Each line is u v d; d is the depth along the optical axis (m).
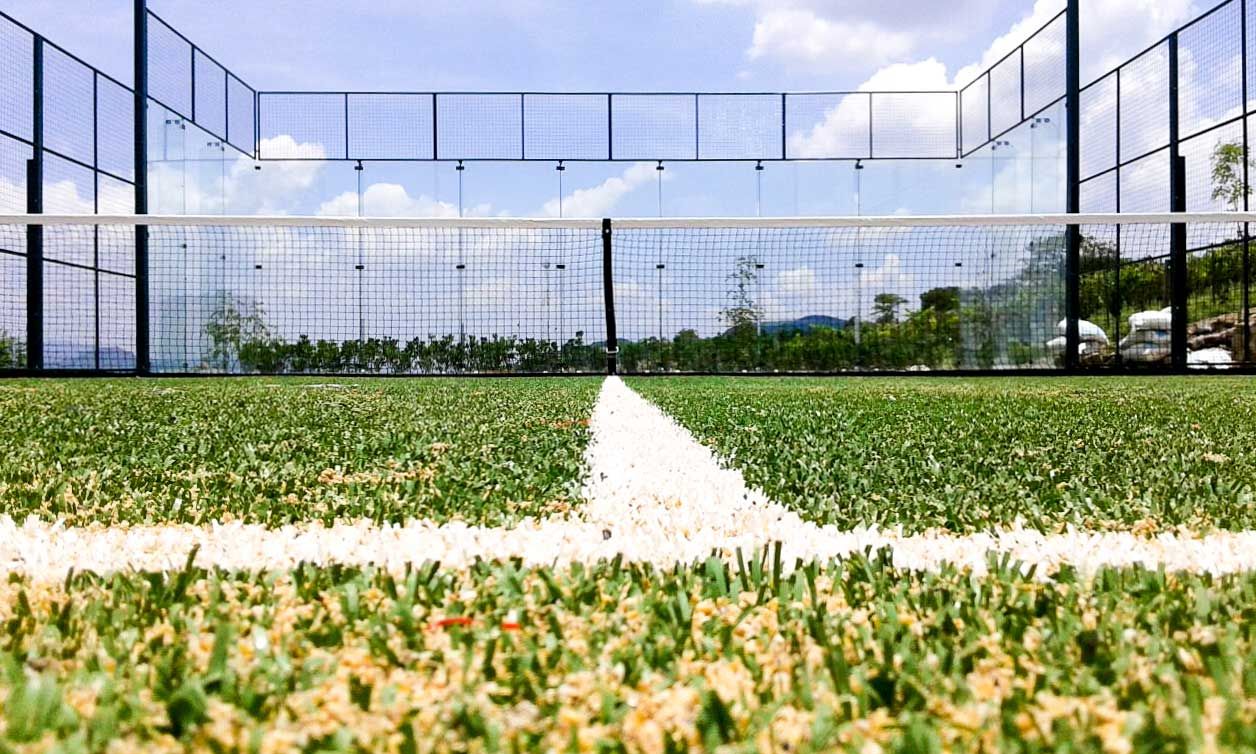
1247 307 8.26
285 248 9.61
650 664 0.66
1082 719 0.56
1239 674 0.63
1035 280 9.46
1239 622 0.74
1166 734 0.53
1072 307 9.41
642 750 0.53
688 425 2.60
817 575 0.90
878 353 9.28
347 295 9.69
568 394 4.42
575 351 9.27
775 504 1.29
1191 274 8.88
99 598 0.82
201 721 0.56
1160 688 0.60
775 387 5.35
